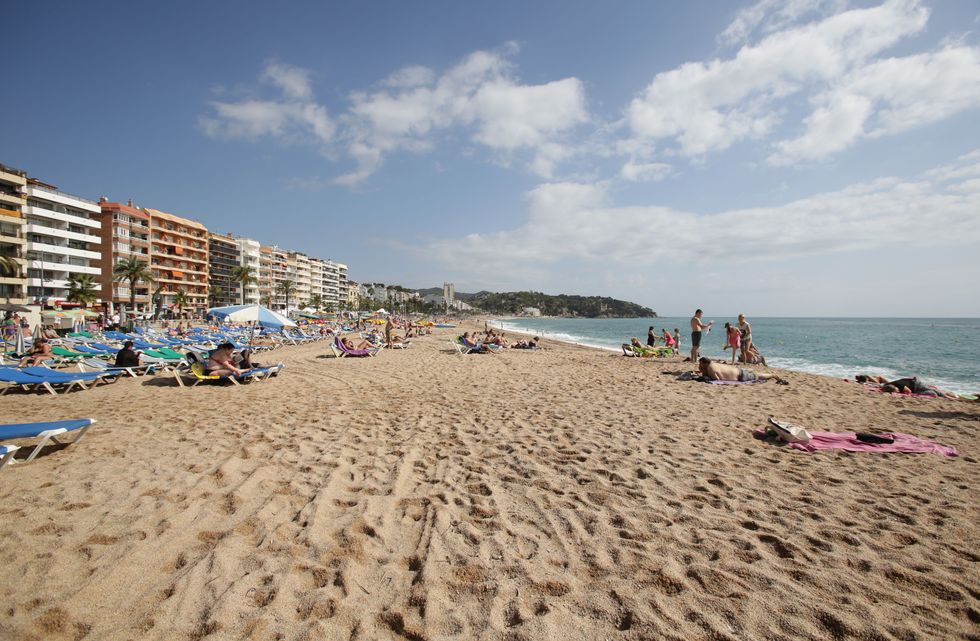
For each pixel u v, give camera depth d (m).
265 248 108.75
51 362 12.47
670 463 4.77
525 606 2.44
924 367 19.98
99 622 2.23
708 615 2.35
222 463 4.61
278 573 2.70
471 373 12.48
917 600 2.46
